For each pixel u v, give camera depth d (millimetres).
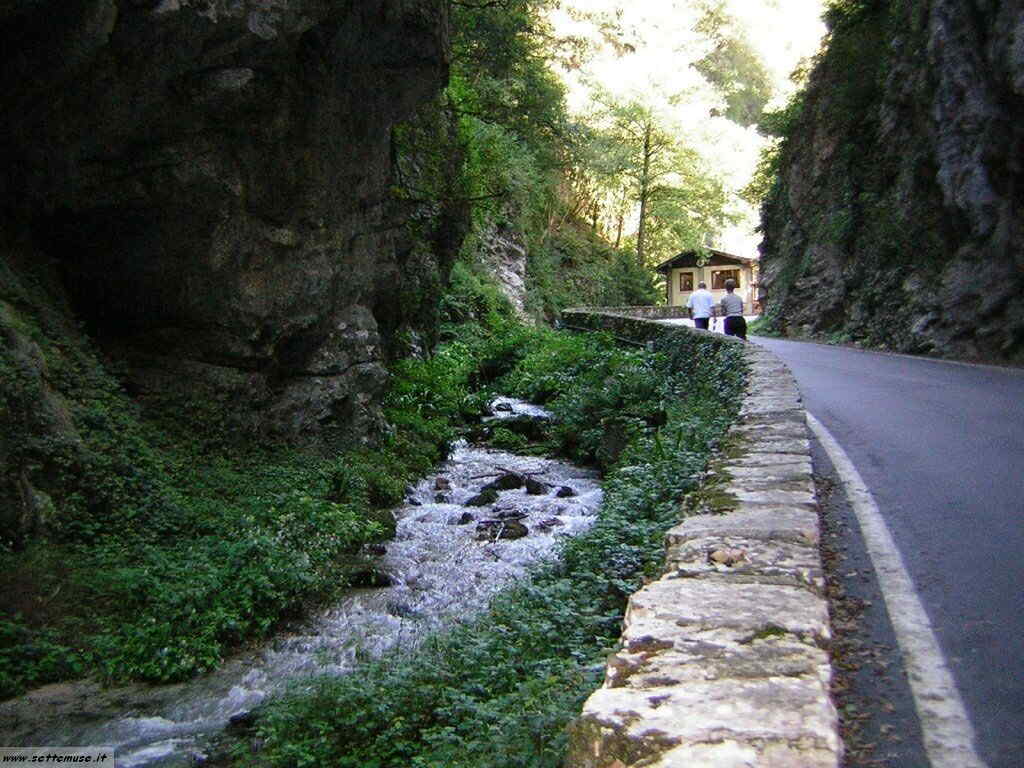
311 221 13820
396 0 12906
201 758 6500
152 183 11250
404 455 16641
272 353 13531
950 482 7238
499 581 10453
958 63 19734
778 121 40344
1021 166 17969
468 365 27656
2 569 8406
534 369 26547
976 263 19781
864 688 3674
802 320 31562
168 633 8414
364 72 13688
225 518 10930
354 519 12219
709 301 23938
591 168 57438
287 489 12523
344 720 6547
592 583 7473
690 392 16312
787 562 4098
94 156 10836
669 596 3693
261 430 13422
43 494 9219
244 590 9273
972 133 19391
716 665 3031
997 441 8875
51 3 9289
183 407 12289
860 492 7113
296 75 12266
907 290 22938
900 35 25453
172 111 10781
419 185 20469
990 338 18875
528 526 12766
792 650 3117
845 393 13625
